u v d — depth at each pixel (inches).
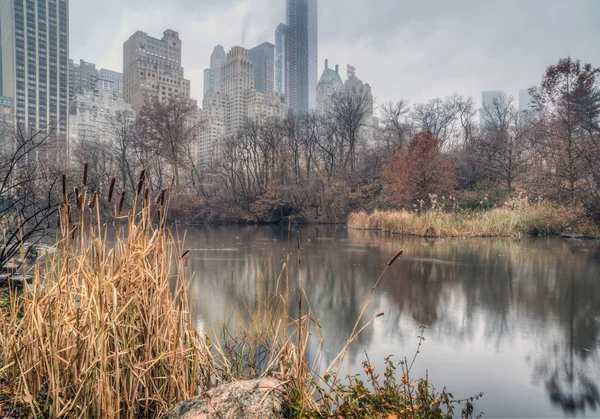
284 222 1572.3
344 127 1854.1
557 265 463.5
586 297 314.7
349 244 709.3
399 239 799.1
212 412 85.9
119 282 107.9
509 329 237.1
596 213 823.7
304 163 2048.5
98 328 92.8
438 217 875.4
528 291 336.5
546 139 1024.9
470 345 209.2
